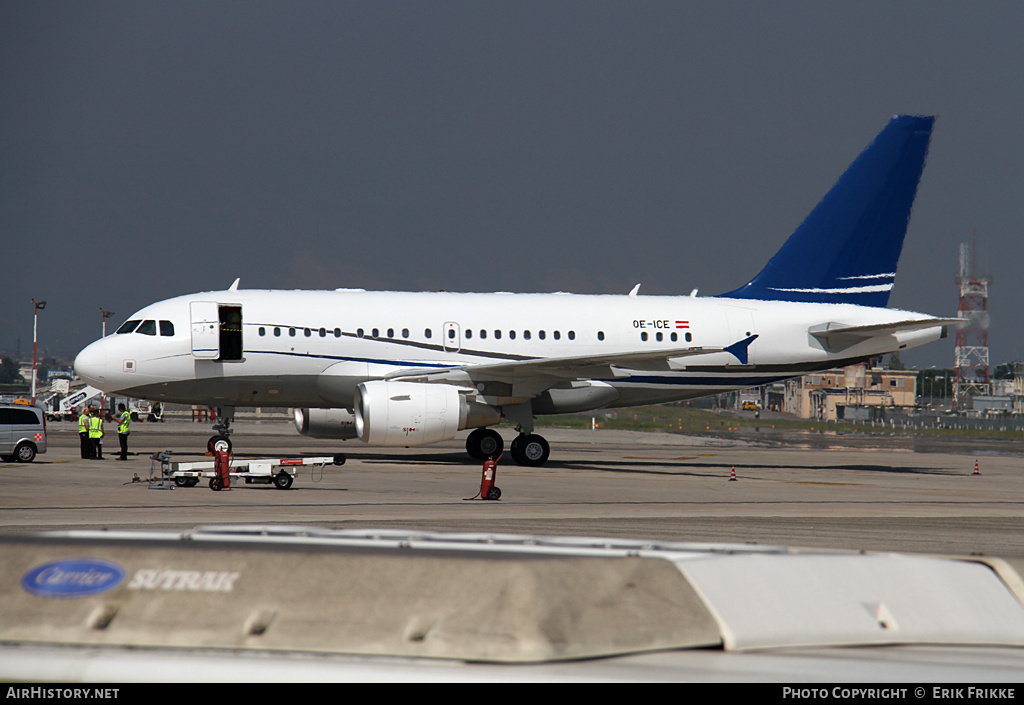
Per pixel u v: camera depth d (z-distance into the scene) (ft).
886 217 417.90
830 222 415.03
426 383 348.18
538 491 288.92
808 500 286.25
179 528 192.65
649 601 38.86
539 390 369.71
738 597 40.93
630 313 393.70
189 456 407.44
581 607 37.09
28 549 41.78
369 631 36.14
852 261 417.28
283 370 357.00
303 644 36.17
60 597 38.83
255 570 39.40
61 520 201.67
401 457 417.69
